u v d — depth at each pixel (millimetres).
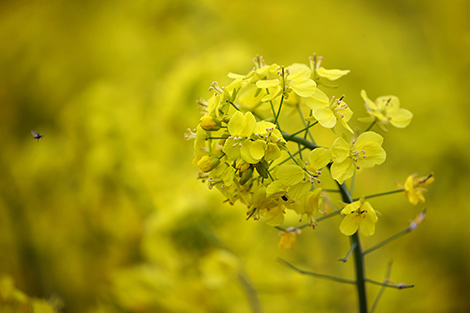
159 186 533
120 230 538
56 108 749
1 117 736
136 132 567
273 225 317
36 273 569
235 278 422
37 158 622
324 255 581
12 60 761
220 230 423
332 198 613
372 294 633
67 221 569
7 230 587
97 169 540
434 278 672
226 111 313
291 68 317
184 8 758
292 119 558
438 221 729
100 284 552
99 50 767
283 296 476
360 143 311
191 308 439
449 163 771
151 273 448
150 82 729
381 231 733
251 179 311
